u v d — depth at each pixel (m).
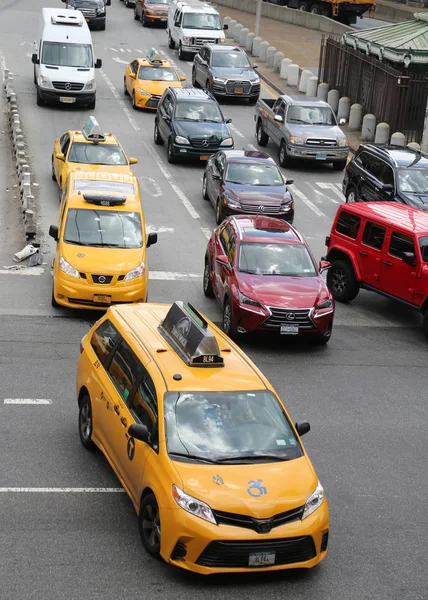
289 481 10.38
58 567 10.20
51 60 38.22
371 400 16.42
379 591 10.35
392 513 12.27
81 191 20.95
